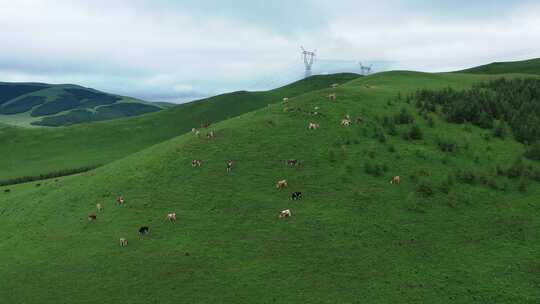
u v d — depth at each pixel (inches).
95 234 1975.9
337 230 1833.2
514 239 1758.1
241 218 1966.0
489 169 2273.6
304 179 2231.8
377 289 1494.8
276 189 2166.6
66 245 1923.0
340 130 2691.9
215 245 1792.6
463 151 2460.6
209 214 2017.7
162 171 2470.5
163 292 1541.6
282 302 1454.2
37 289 1621.6
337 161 2364.7
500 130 2699.3
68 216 2214.6
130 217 2073.1
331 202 2034.9
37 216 2313.0
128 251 1807.3
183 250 1775.3
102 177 2664.9
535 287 1485.0
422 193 2062.0
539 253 1660.9
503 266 1594.5
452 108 2984.7
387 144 2504.9
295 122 2856.8
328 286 1521.9
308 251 1716.3
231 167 2383.1
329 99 3211.1
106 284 1612.9
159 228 1953.7
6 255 1916.8
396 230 1824.6
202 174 2361.0
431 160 2357.3
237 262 1678.2
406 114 2839.6
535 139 2581.2
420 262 1633.9
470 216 1910.7
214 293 1517.0
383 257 1665.8
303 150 2496.3
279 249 1738.4
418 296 1453.0
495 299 1428.4
